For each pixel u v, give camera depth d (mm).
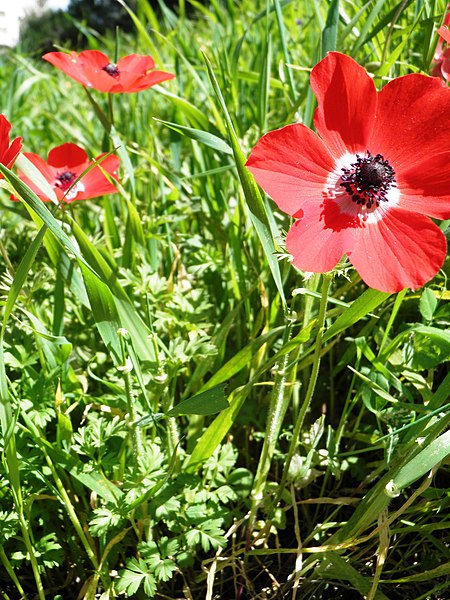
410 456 174
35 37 792
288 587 215
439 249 161
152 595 191
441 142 178
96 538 215
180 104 278
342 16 281
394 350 212
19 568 208
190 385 232
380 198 175
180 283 279
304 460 223
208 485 226
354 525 192
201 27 637
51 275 264
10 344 239
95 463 199
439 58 239
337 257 162
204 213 301
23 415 185
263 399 254
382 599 193
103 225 322
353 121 180
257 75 326
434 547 219
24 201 161
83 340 271
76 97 601
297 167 174
